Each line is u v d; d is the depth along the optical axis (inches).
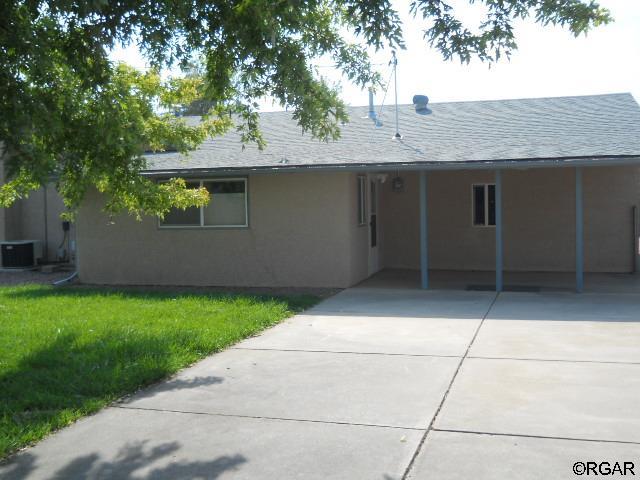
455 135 565.3
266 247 556.7
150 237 582.2
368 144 559.5
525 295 485.7
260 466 182.1
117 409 233.3
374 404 231.6
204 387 257.4
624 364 277.4
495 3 309.9
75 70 287.3
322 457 186.7
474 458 182.9
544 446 189.9
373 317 404.5
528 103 653.3
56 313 414.0
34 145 260.8
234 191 562.9
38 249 770.8
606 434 198.1
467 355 300.2
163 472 179.8
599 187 619.8
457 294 496.4
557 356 294.0
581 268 492.7
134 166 311.3
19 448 198.2
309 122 340.2
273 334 355.9
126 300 468.8
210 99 354.0
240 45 317.1
